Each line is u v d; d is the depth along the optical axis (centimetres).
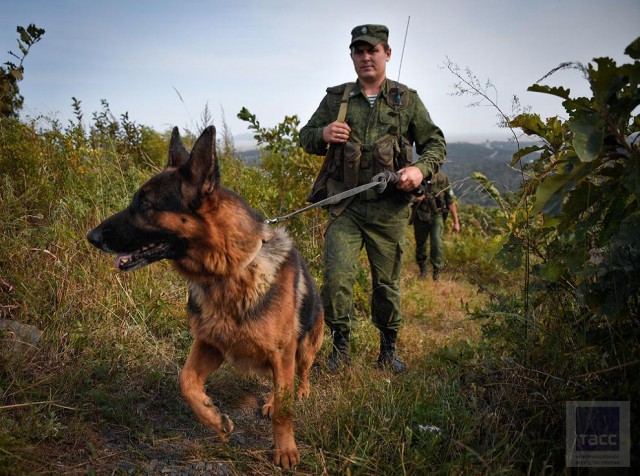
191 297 283
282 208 586
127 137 703
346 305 394
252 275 270
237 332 271
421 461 238
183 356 382
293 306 289
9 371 295
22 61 509
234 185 607
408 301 615
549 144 300
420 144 411
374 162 385
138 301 417
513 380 285
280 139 594
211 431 299
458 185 361
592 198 235
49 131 532
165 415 309
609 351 252
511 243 314
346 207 395
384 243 397
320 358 414
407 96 396
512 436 253
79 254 426
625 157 221
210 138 258
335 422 282
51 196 459
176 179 266
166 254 271
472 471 231
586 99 224
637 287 228
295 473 258
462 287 712
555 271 279
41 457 244
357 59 396
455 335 463
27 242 399
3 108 511
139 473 248
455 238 982
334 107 406
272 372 291
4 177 441
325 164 405
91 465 248
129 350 361
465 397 296
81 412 286
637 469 212
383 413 282
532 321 307
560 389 261
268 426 319
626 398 227
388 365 393
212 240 263
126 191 503
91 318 377
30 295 363
